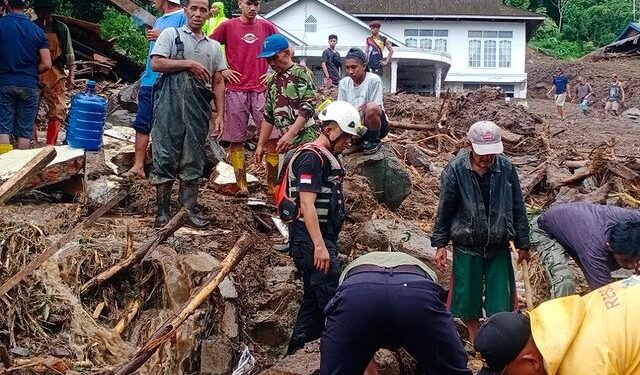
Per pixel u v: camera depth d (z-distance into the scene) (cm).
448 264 669
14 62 785
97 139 737
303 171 509
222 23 793
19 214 636
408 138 1320
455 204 572
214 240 657
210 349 532
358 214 754
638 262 482
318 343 528
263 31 794
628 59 4731
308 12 3812
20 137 805
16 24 786
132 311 553
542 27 6291
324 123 520
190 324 532
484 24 4144
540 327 330
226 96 775
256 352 579
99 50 1573
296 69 665
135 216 700
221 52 681
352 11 4081
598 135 1867
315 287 525
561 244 562
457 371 422
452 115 1600
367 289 411
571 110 2714
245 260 631
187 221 663
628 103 3731
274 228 723
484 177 564
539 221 575
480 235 561
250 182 811
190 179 655
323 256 502
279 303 608
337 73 1945
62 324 501
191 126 647
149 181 742
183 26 700
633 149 1581
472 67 4172
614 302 327
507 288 576
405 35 4156
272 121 686
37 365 462
